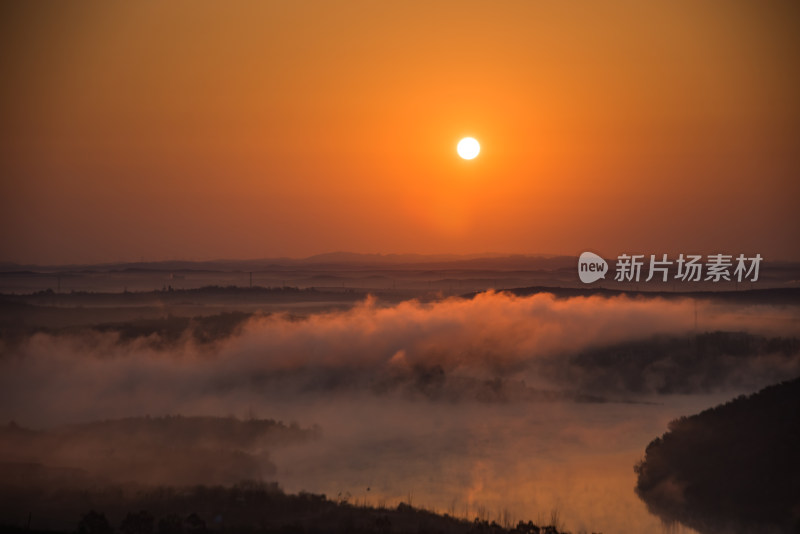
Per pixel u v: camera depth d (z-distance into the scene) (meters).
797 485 63.88
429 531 54.88
